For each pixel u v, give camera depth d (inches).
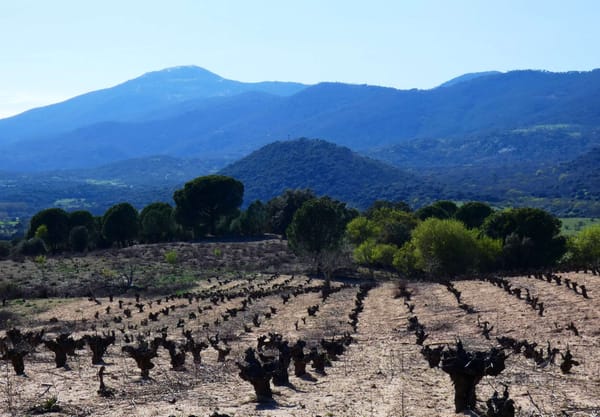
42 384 862.5
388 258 3848.4
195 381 905.5
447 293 2241.6
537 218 3644.2
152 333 1667.1
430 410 667.4
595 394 737.0
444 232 3351.4
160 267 4042.8
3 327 1925.4
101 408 720.3
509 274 2861.7
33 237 5147.6
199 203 5413.4
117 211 5290.4
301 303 2353.6
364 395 770.2
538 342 1176.8
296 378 918.4
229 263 4301.2
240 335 1579.7
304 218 3757.4
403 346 1255.5
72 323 2030.0
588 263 3432.6
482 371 615.5
